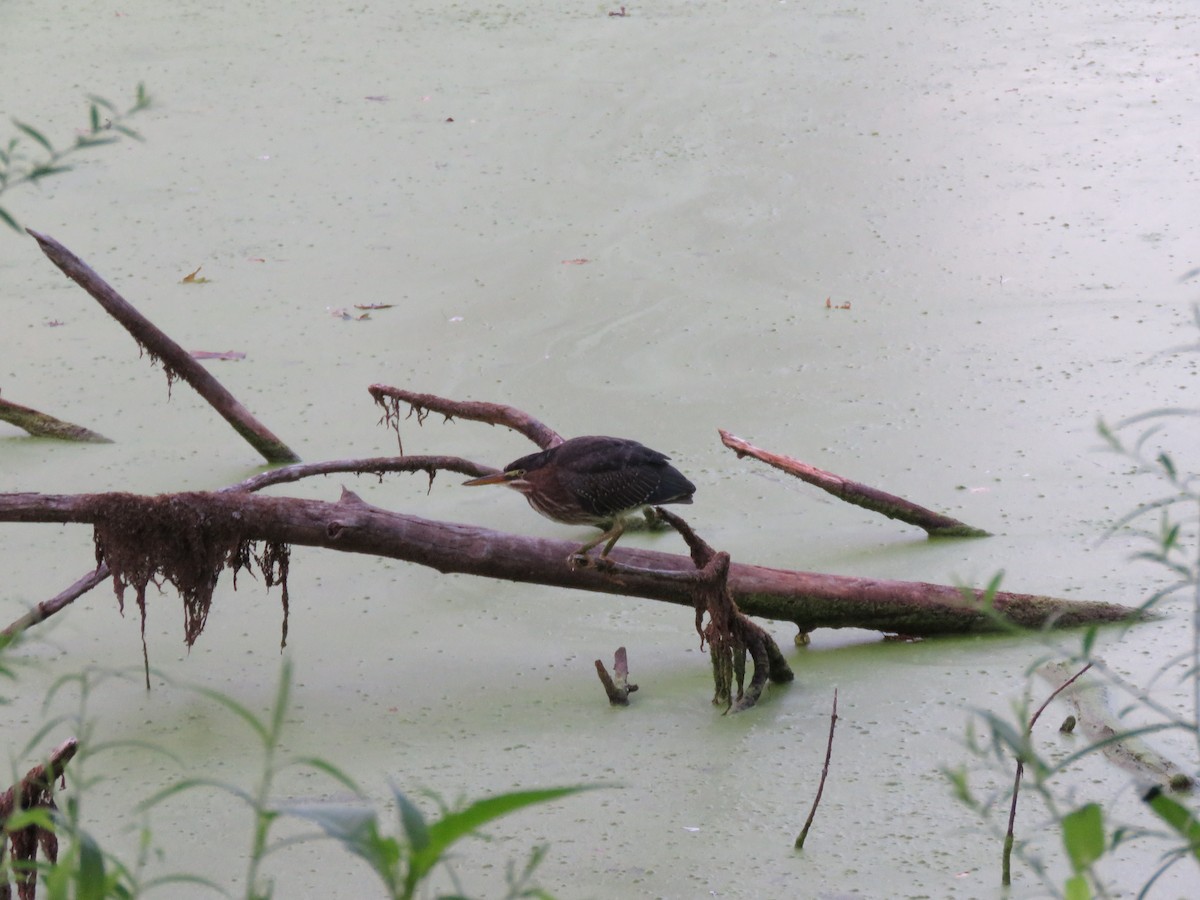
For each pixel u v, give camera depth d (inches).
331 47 877.8
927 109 759.1
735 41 870.4
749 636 315.6
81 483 451.5
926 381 497.0
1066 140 709.9
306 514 323.3
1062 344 516.4
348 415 493.4
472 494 445.1
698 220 647.1
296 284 599.5
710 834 264.1
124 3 978.1
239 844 268.4
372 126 759.1
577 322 559.2
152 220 662.5
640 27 900.6
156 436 485.7
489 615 371.6
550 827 269.1
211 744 308.0
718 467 449.7
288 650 353.7
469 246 629.9
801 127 742.5
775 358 522.9
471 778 289.3
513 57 852.6
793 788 280.1
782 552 396.2
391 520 327.3
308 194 685.9
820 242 621.6
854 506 425.1
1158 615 343.6
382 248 629.9
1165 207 630.5
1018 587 361.1
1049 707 307.6
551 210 663.1
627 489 317.1
